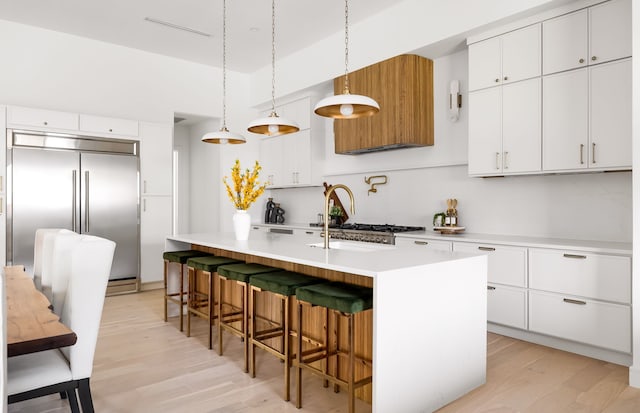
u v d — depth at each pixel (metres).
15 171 4.52
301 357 2.38
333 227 5.16
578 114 3.24
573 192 3.63
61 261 2.29
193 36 5.27
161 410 2.32
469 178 4.34
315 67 5.47
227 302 3.77
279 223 6.46
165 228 5.60
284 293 2.49
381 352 2.06
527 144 3.54
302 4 4.43
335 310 2.18
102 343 3.42
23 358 1.83
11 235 4.49
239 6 4.47
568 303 3.14
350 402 2.12
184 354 3.18
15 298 1.88
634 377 2.63
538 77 3.46
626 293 2.84
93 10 4.58
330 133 5.90
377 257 2.55
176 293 4.26
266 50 5.74
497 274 3.56
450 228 4.20
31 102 4.97
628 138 2.99
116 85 5.56
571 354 3.19
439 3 4.01
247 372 2.84
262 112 6.90
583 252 3.05
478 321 2.62
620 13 3.02
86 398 1.81
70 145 4.88
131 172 5.29
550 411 2.32
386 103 4.54
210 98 6.40
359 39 4.84
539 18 3.45
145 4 4.44
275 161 6.54
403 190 4.97
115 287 5.16
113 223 5.14
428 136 4.54
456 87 4.29
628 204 3.33
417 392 2.23
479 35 3.84
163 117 5.95
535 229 3.88
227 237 4.00
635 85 2.61
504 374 2.82
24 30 4.93
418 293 2.24
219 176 6.55
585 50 3.20
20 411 2.30
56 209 4.75
